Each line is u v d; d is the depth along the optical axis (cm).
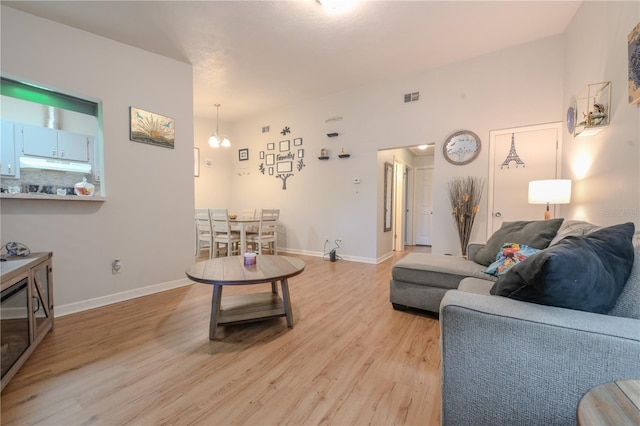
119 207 280
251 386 147
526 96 329
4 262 172
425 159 673
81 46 259
